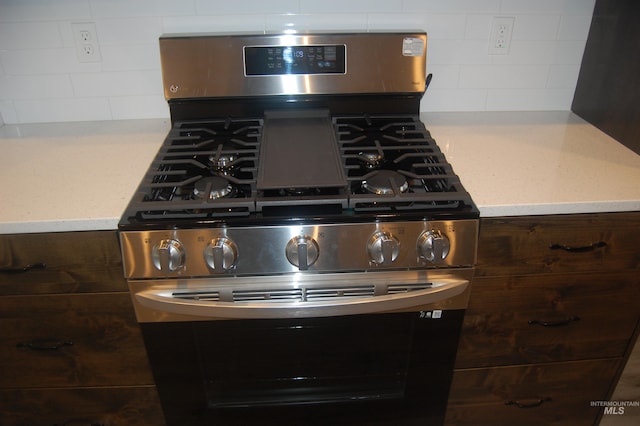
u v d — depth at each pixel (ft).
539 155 4.20
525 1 4.81
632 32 4.22
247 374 3.97
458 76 5.11
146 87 4.98
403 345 3.90
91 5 4.60
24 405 4.09
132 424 4.25
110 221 3.28
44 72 4.83
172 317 3.57
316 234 3.28
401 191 3.51
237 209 3.32
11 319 3.65
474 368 4.19
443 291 3.46
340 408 4.16
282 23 4.78
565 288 3.86
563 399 4.50
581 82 5.08
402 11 4.79
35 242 3.34
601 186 3.67
